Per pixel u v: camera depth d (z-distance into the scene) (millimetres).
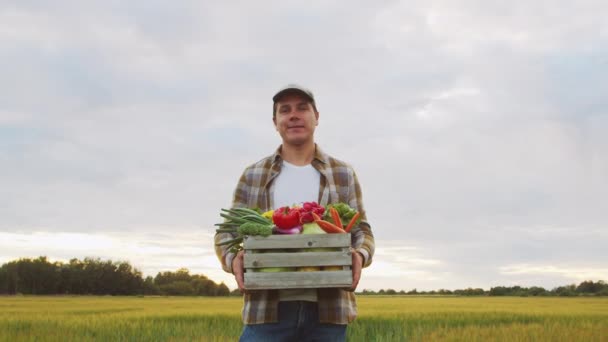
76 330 13352
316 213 3477
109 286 99500
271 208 3943
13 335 12156
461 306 28000
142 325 14969
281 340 3678
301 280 3295
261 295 3639
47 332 12828
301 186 3947
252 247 3365
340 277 3307
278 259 3330
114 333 12883
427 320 16219
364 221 3963
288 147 4031
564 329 12789
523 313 20156
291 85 3848
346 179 4031
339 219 3449
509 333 12203
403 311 21312
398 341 11547
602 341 11219
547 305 31141
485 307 26609
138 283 101562
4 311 23953
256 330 3686
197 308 28078
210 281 103812
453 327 14539
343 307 3672
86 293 98188
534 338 11516
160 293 102188
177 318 18031
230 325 14492
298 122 3898
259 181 4039
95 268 100250
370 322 15227
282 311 3646
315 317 3656
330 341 3670
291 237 3355
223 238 3730
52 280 97000
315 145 4137
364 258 3564
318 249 3371
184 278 104625
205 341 11344
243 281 3365
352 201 3996
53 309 26625
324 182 3963
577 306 29891
